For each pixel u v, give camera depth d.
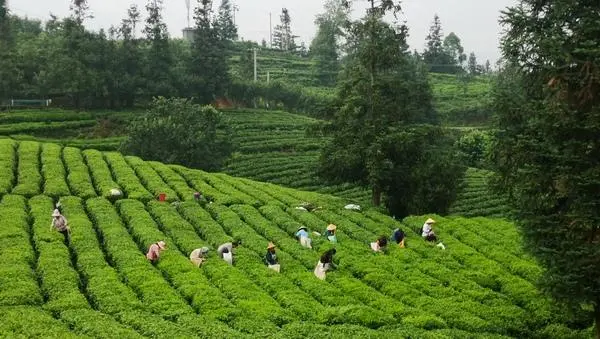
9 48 101.69
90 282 24.20
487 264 29.81
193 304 22.59
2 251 27.28
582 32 20.03
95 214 36.03
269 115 105.44
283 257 29.88
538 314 24.12
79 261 27.06
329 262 28.28
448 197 43.84
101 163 50.47
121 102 98.25
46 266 25.50
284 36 198.62
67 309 21.19
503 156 22.09
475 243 33.69
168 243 30.98
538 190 21.23
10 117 81.25
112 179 46.59
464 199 62.53
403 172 44.62
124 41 99.69
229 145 69.19
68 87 88.25
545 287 20.98
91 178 47.81
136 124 64.25
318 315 21.94
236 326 20.41
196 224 36.06
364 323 21.70
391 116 45.41
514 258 30.89
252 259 29.14
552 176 20.70
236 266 28.42
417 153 44.84
